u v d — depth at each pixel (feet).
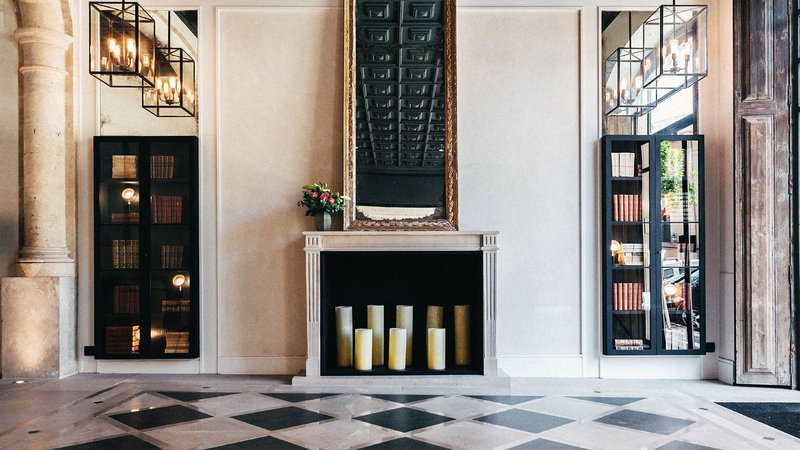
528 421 10.95
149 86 14.10
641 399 12.65
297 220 15.20
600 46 15.15
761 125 13.84
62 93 15.20
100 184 14.89
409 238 13.97
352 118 14.97
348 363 14.47
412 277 15.28
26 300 14.35
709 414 11.44
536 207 15.19
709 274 14.90
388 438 9.91
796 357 13.65
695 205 14.58
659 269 14.52
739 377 13.94
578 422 10.89
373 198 14.88
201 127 15.21
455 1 14.99
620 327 14.96
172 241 15.10
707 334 14.89
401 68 15.07
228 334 15.12
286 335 15.14
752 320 13.87
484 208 15.19
